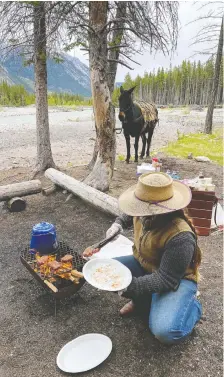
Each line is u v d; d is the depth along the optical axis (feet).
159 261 7.73
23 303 9.89
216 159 29.43
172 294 7.55
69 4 17.46
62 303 9.84
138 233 8.18
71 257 9.10
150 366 7.68
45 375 7.48
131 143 40.93
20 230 14.87
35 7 18.29
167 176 7.35
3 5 18.56
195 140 39.88
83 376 7.45
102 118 17.38
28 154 32.65
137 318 9.19
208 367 7.65
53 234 9.91
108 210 15.12
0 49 19.94
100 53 16.20
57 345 8.33
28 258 9.81
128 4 18.40
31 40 19.93
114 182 21.18
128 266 8.84
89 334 8.39
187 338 8.48
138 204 7.20
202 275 11.29
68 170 24.35
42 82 21.79
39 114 22.53
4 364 7.77
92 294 10.23
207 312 9.43
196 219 14.02
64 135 47.21
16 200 16.74
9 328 8.89
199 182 14.51
